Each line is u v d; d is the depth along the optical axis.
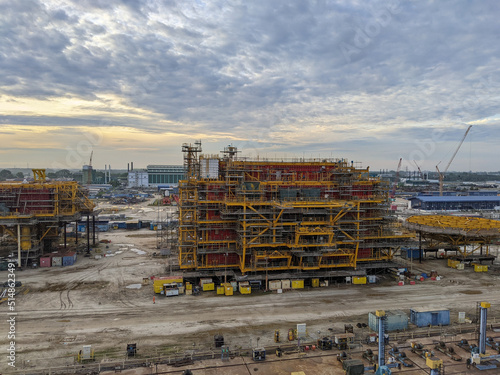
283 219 67.94
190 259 71.44
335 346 44.62
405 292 66.38
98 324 51.34
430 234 92.50
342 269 73.19
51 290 65.75
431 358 41.16
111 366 39.97
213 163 71.31
